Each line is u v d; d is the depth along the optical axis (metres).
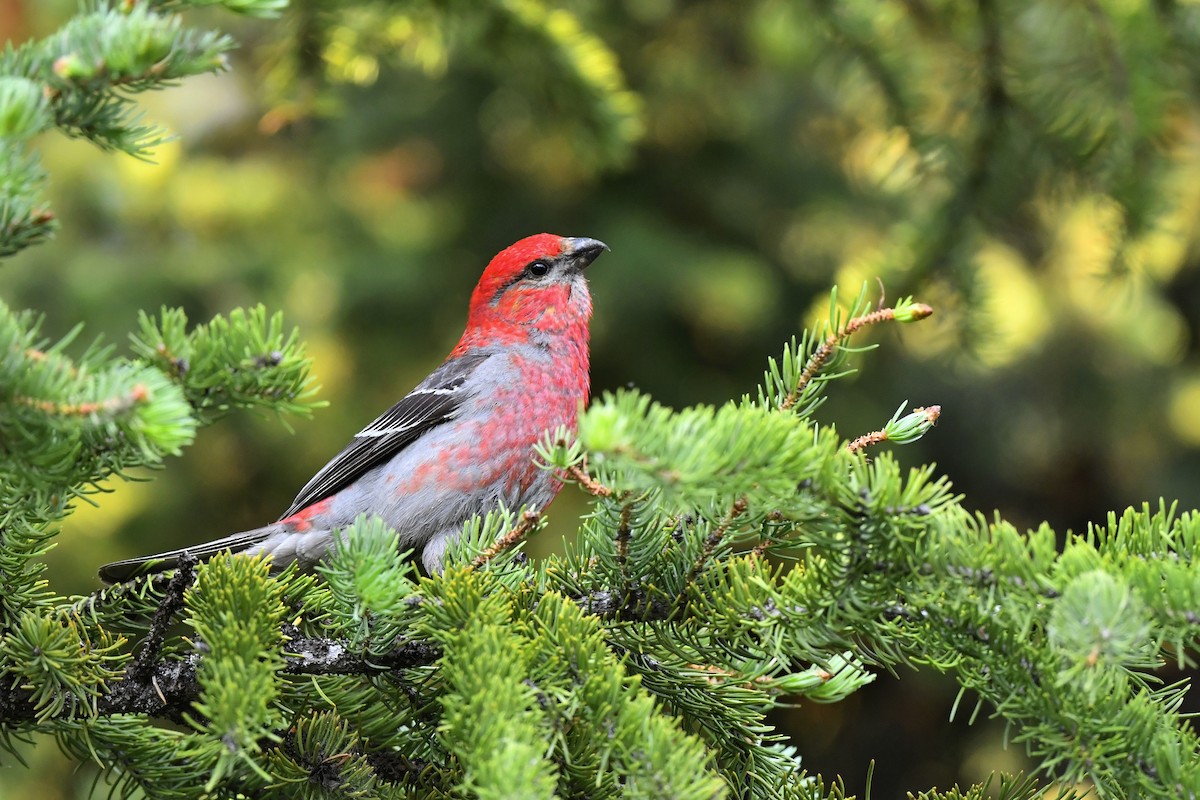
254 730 4.69
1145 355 15.78
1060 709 4.55
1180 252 14.70
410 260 15.06
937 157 10.70
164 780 5.35
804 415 5.37
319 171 15.82
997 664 4.72
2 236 4.14
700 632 5.37
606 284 14.91
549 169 15.71
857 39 10.65
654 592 5.45
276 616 5.19
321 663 5.54
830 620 4.85
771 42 14.63
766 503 4.57
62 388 3.97
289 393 4.56
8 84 4.00
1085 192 10.61
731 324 15.41
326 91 10.70
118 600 6.02
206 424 4.60
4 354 3.98
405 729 5.88
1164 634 4.21
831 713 14.74
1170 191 10.29
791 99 15.75
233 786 5.36
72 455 4.31
